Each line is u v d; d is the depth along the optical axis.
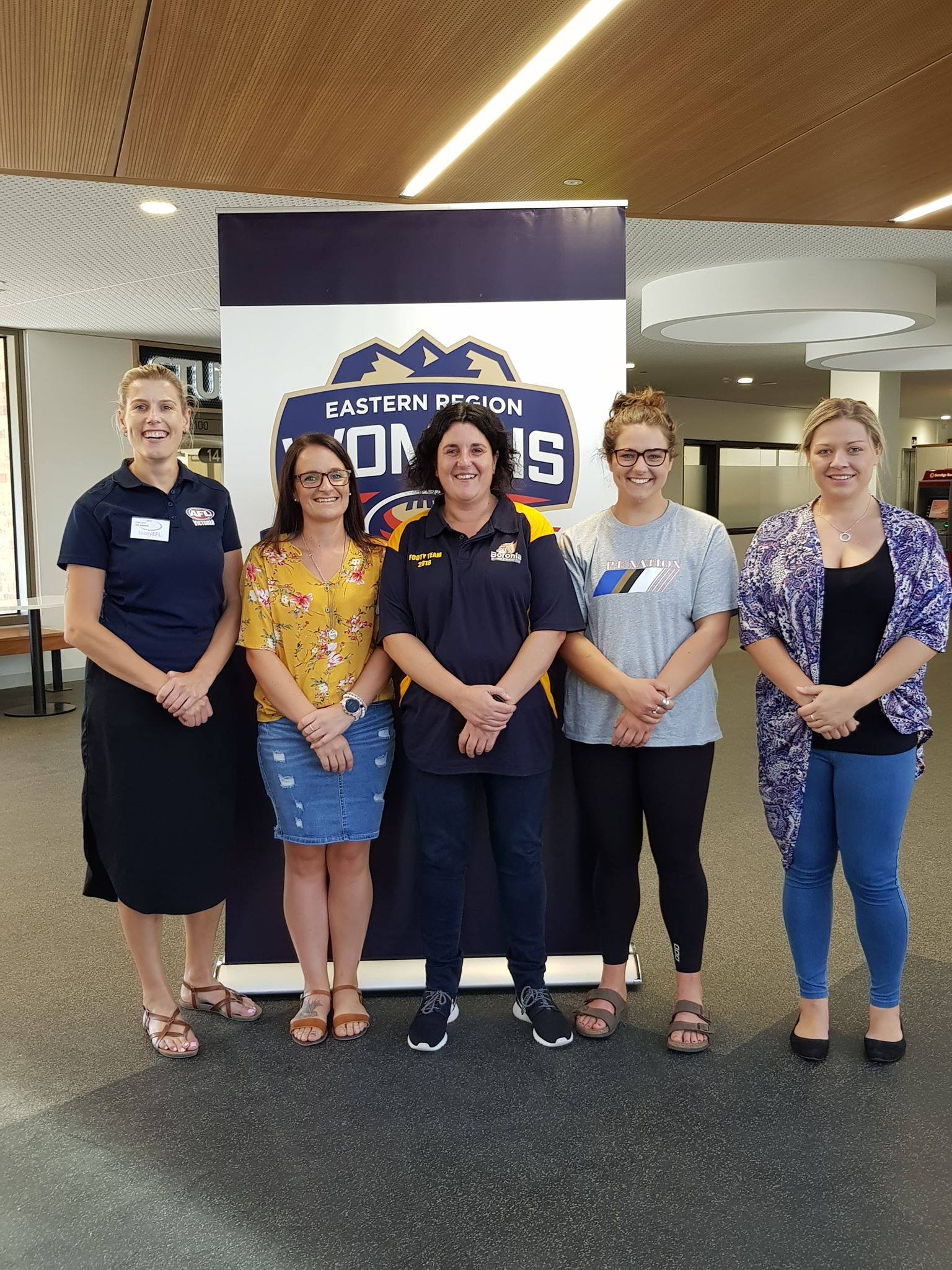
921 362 9.61
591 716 2.53
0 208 4.91
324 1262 1.81
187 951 2.82
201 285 6.70
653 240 6.04
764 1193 1.97
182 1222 1.92
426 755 2.47
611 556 2.53
